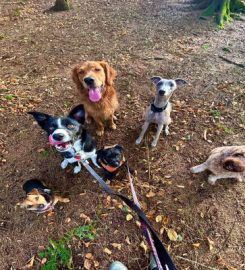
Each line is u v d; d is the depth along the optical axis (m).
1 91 1.76
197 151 1.39
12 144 1.43
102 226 1.12
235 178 1.27
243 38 2.33
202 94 1.73
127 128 1.53
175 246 1.06
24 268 1.02
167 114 1.31
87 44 2.30
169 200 1.20
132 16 2.78
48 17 2.83
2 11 2.97
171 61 2.04
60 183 1.27
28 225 1.13
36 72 1.96
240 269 1.01
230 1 2.72
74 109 1.12
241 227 1.12
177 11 2.81
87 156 1.22
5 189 1.24
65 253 1.04
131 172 1.30
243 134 1.47
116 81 1.84
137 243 1.07
